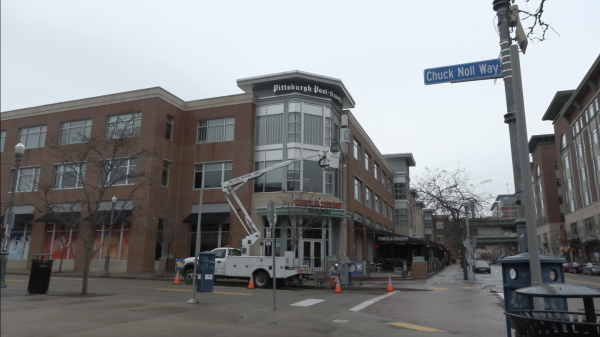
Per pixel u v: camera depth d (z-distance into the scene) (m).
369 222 43.22
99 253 31.25
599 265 43.94
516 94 6.10
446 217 39.72
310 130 32.19
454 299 16.42
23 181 31.52
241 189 31.44
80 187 30.66
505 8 7.59
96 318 9.49
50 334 7.70
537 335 4.05
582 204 61.56
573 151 65.00
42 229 33.06
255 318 10.23
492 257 138.62
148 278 25.19
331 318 10.66
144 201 29.86
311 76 32.69
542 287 4.23
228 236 31.77
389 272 37.91
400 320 10.84
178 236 32.25
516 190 7.52
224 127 33.44
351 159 36.88
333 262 26.42
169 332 8.26
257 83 33.34
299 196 30.09
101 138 30.30
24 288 16.05
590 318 3.96
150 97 31.88
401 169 63.47
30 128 32.97
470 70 8.45
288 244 30.08
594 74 53.25
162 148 32.00
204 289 16.19
